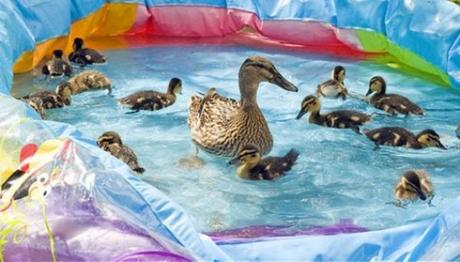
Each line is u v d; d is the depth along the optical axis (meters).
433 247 4.77
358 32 10.76
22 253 4.67
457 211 4.90
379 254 4.93
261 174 7.10
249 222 6.46
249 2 11.48
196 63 10.39
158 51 10.91
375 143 7.85
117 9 11.48
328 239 5.07
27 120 5.69
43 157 5.14
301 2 11.13
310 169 7.35
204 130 7.49
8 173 5.17
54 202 4.84
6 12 9.02
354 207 6.71
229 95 9.21
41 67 9.88
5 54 8.21
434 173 7.30
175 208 4.79
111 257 4.56
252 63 7.30
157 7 11.57
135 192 4.86
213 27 11.60
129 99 8.67
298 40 11.20
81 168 5.01
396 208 6.68
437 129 8.28
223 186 7.02
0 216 4.80
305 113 8.35
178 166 7.38
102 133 8.03
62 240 4.66
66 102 8.65
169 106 8.79
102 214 4.80
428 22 9.84
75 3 10.95
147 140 7.95
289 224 6.44
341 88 8.91
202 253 4.55
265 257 5.00
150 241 4.64
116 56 10.59
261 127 7.35
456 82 9.31
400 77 9.88
